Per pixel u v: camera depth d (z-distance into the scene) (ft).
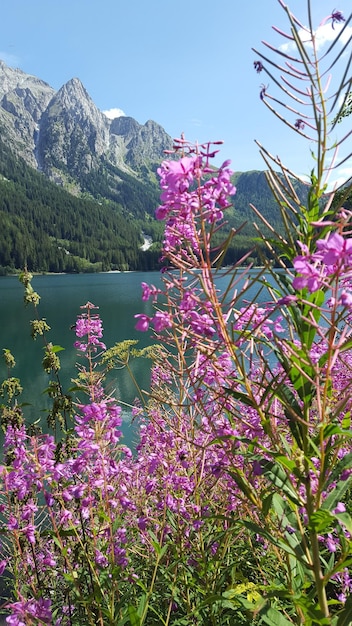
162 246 7.18
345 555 6.54
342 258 5.14
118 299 228.63
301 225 6.62
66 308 192.85
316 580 6.36
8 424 14.11
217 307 6.77
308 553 6.68
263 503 6.64
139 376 63.46
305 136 6.50
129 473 11.53
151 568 12.38
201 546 10.48
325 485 6.18
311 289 5.34
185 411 12.77
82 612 11.98
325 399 5.98
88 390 12.60
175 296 7.30
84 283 379.55
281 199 6.62
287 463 6.26
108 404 11.59
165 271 7.25
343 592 10.61
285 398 6.47
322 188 6.42
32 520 12.20
